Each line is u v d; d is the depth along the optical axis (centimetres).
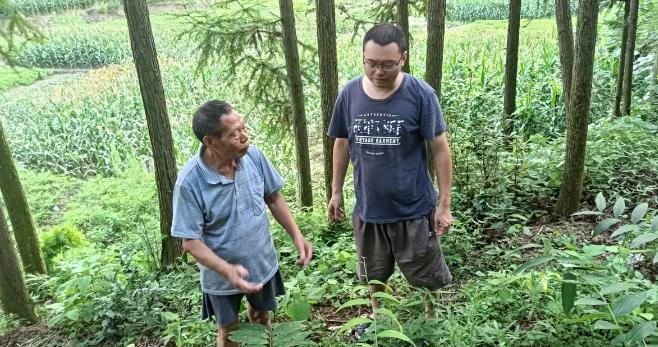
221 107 227
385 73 244
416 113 258
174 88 1406
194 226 237
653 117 641
